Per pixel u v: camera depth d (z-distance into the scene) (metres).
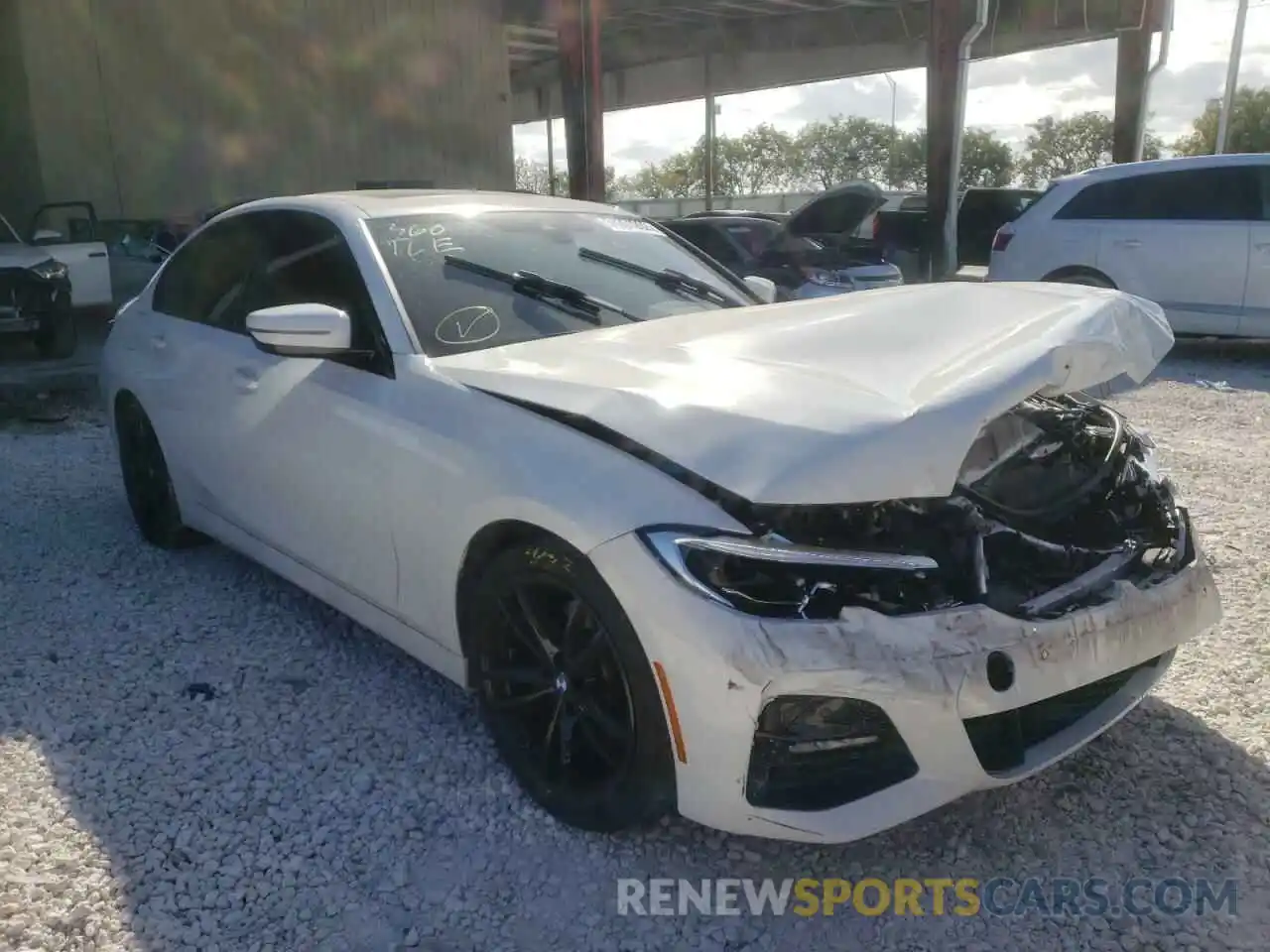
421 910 2.51
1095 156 66.56
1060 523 2.89
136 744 3.21
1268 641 3.79
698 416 2.52
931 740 2.33
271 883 2.59
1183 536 3.00
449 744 3.20
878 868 2.66
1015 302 3.07
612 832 2.70
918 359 2.70
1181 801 2.89
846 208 11.27
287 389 3.58
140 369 4.58
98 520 5.39
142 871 2.63
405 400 3.14
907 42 23.23
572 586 2.57
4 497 5.82
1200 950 2.37
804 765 2.38
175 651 3.84
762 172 71.31
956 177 15.99
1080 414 3.13
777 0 21.53
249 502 3.91
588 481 2.55
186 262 4.69
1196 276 9.75
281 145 21.09
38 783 2.99
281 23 20.73
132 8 19.02
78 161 18.80
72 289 10.89
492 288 3.54
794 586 2.36
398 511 3.10
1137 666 2.84
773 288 4.43
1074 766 3.05
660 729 2.45
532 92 34.88
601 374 2.84
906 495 2.32
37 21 18.12
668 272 4.03
